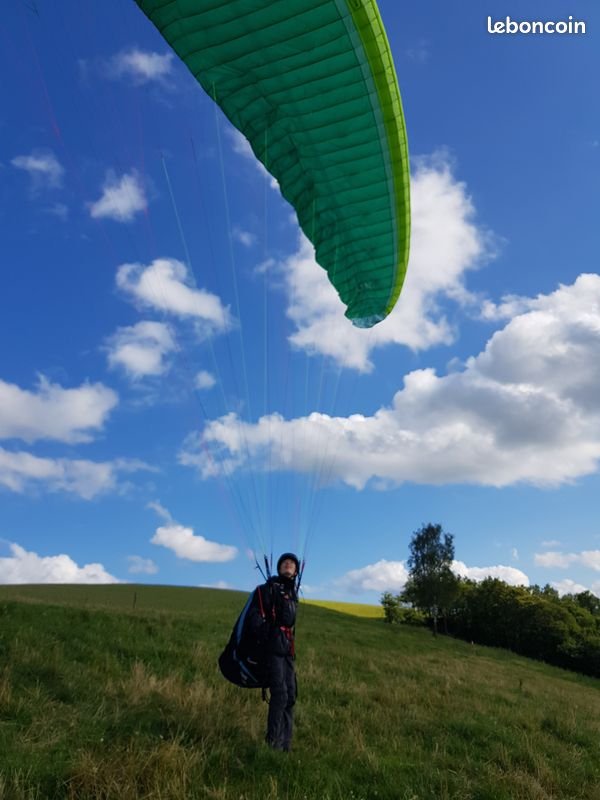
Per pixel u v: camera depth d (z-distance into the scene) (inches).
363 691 401.7
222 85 266.7
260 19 235.1
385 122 268.2
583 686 1167.6
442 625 2118.6
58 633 428.8
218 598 1678.2
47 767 184.1
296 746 243.3
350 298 363.6
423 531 1752.0
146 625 575.2
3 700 233.9
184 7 233.9
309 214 315.3
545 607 1905.8
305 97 265.4
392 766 233.8
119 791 172.4
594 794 248.2
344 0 225.1
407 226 319.3
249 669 236.7
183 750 202.4
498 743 294.8
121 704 261.1
